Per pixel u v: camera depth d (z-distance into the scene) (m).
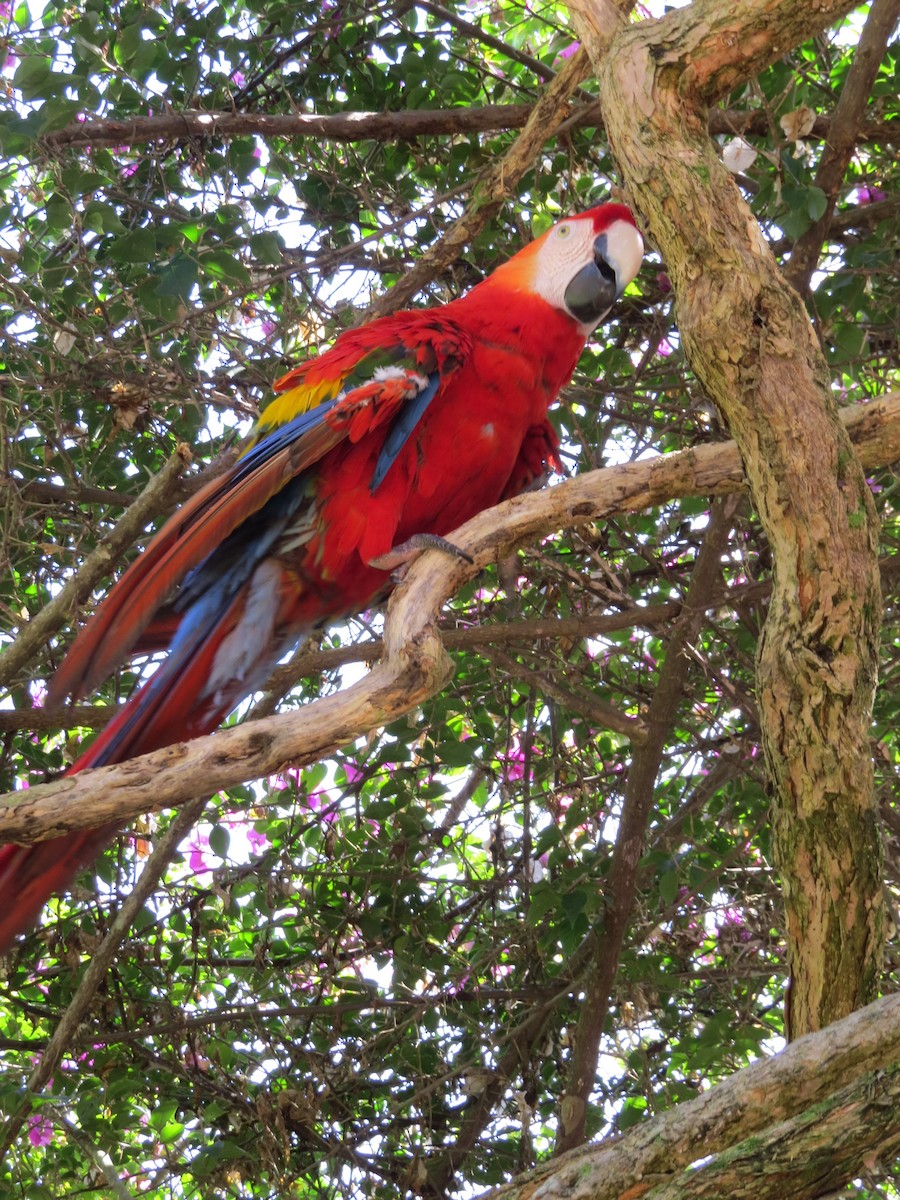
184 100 4.12
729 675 4.39
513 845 4.48
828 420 1.92
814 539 1.93
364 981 4.21
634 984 4.07
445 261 3.65
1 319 4.14
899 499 4.21
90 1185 4.02
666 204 1.93
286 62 4.36
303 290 4.23
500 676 4.20
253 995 4.22
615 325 4.54
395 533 3.12
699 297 1.93
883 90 4.09
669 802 4.73
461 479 3.06
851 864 2.00
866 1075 1.50
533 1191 1.63
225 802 4.20
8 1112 3.80
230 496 2.62
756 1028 3.87
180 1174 4.04
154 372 3.73
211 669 2.94
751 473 1.98
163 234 3.58
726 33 1.87
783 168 3.54
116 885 4.18
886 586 4.14
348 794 4.14
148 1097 4.17
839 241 4.25
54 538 4.10
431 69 4.17
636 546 4.05
